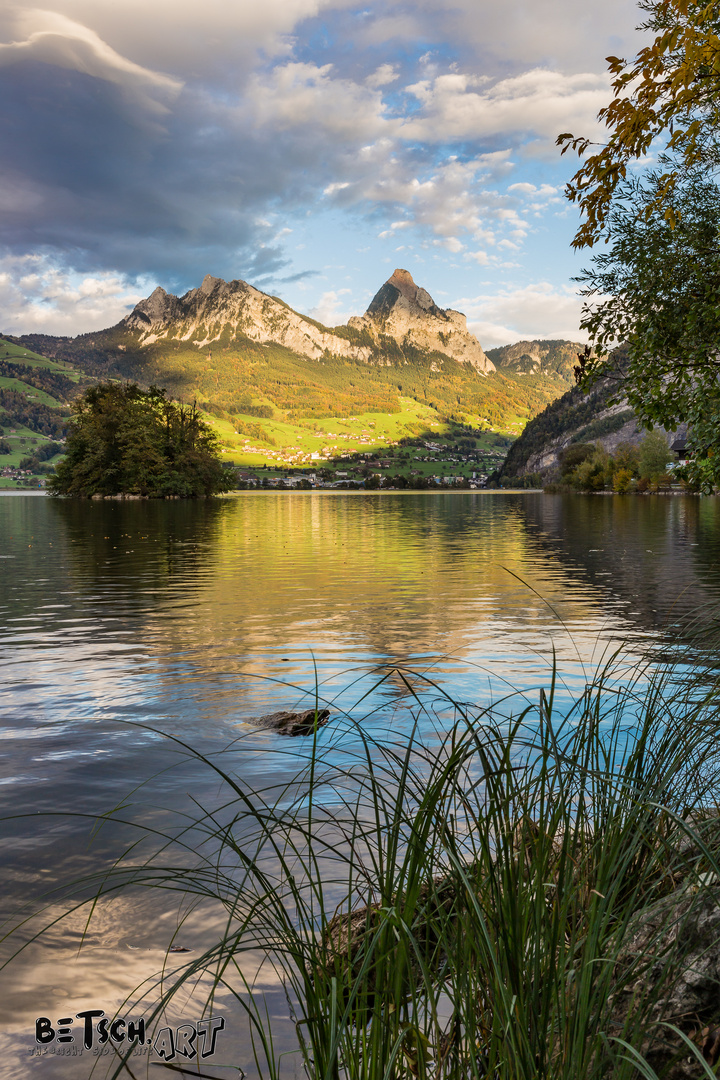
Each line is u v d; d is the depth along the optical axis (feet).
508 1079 5.68
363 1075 6.00
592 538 105.50
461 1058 6.38
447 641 34.99
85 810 15.65
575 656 30.86
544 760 7.29
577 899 7.34
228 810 15.44
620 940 6.11
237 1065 7.89
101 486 320.09
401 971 6.14
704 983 6.51
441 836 6.62
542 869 6.62
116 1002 9.07
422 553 85.10
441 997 8.39
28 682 28.09
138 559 79.46
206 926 10.87
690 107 20.22
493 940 6.27
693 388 29.09
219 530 131.85
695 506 216.13
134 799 16.28
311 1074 6.34
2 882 12.38
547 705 7.23
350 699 24.80
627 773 8.56
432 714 22.29
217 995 9.25
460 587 55.26
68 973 9.66
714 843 7.41
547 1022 5.94
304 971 6.48
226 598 50.70
